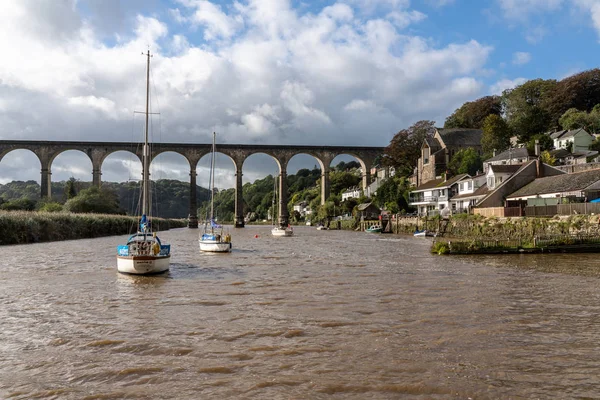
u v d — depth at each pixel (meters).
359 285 21.38
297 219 156.62
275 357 10.98
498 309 16.06
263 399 8.67
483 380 9.55
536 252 36.31
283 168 108.62
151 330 13.47
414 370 10.10
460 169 87.06
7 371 10.23
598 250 36.50
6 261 32.12
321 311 15.81
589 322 14.23
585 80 106.88
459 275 24.67
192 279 23.66
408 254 37.66
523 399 8.64
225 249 40.53
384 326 13.75
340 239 62.38
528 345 11.90
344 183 145.25
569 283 21.80
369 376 9.76
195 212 106.50
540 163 57.72
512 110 113.19
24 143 94.94
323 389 9.10
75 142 97.12
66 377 9.86
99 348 11.79
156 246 25.64
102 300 18.06
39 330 13.55
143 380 9.65
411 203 90.94
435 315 15.16
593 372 10.01
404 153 112.81
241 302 17.48
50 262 31.53
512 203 54.22
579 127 92.19
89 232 67.38
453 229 55.66
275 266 29.45
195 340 12.42
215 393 8.96
